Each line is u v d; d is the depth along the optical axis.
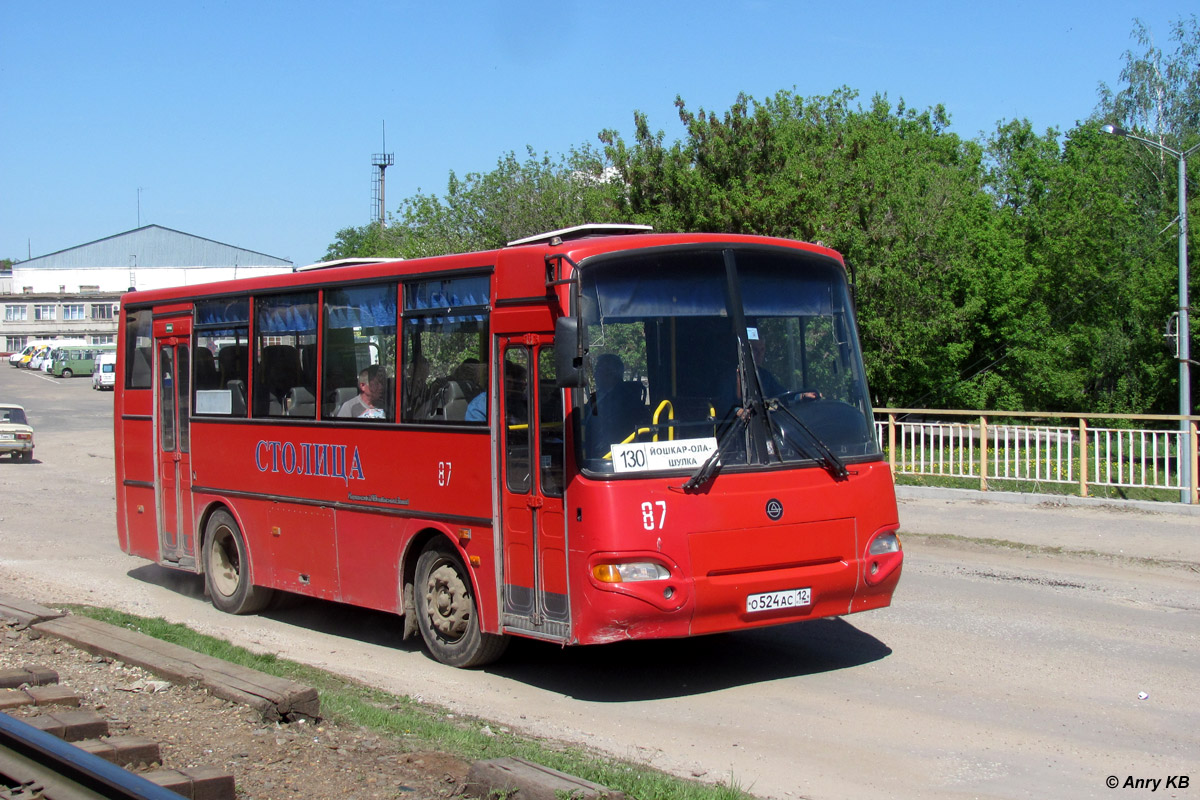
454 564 8.55
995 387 33.31
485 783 5.34
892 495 8.14
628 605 7.02
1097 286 33.44
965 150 46.81
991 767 6.05
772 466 7.57
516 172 33.34
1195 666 8.06
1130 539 13.24
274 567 10.43
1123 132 25.48
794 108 26.64
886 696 7.49
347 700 7.30
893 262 26.44
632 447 7.20
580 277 7.31
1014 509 15.72
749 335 7.79
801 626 9.70
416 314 8.81
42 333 108.06
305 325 10.09
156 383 12.22
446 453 8.43
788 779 5.95
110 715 6.84
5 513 19.02
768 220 22.08
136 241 110.94
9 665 8.16
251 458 10.72
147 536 12.42
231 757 6.05
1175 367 32.69
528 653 9.08
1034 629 9.27
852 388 8.26
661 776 5.79
